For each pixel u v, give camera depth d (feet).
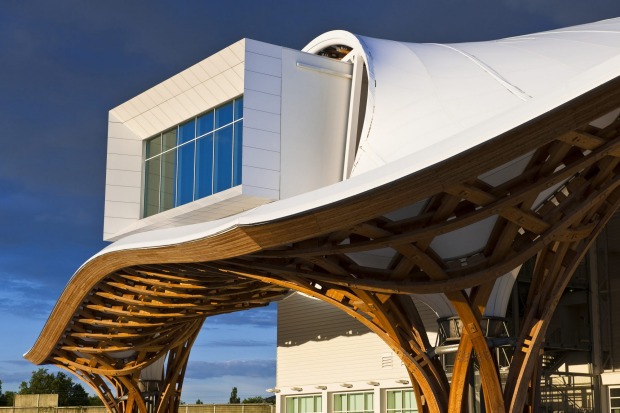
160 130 132.57
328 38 115.75
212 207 118.83
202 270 97.40
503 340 79.20
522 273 130.00
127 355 167.84
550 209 71.97
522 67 92.94
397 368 135.23
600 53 89.71
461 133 58.75
